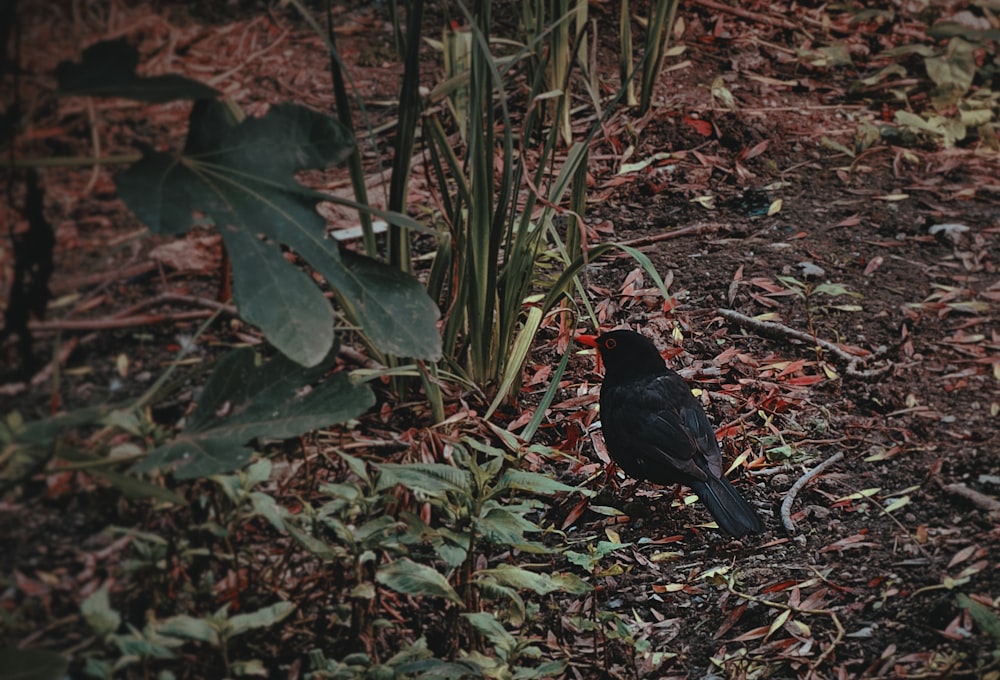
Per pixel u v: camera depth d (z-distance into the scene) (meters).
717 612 4.21
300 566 4.04
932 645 3.87
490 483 4.52
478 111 4.56
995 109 7.48
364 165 6.64
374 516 4.02
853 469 4.87
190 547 3.72
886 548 4.38
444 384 5.17
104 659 3.24
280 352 3.68
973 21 8.45
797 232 6.39
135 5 5.27
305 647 3.79
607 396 4.91
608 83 7.63
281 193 3.58
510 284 5.04
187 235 5.13
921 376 5.34
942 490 4.61
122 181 3.36
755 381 5.41
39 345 3.57
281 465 4.49
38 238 3.50
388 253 5.23
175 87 3.46
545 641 4.10
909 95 7.68
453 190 6.40
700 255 6.25
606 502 4.84
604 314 5.83
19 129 3.45
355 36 7.73
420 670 3.57
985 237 6.25
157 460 3.36
